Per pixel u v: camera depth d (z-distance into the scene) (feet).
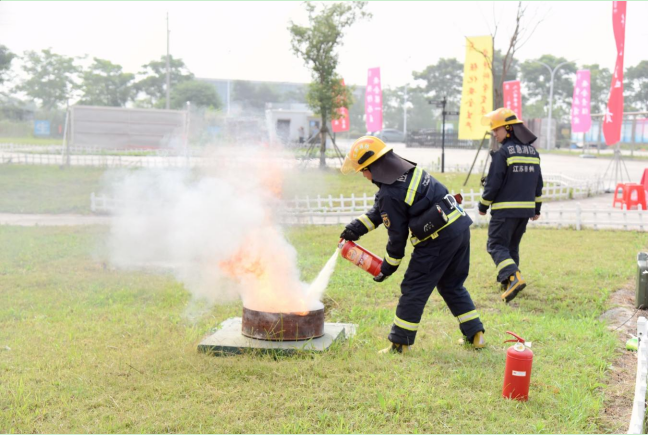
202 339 18.86
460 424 13.00
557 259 32.40
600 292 25.55
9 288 27.84
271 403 13.97
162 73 230.68
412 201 16.51
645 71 252.21
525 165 24.22
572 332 19.86
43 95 212.43
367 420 13.21
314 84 87.71
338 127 100.73
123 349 18.38
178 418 13.24
